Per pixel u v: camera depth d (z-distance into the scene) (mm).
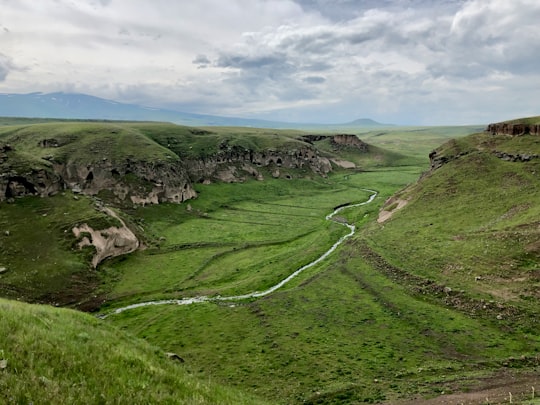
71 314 25859
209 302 68688
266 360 47281
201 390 19469
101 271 82562
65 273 76438
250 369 45344
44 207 92500
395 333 52531
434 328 52625
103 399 14727
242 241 106375
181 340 54750
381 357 46312
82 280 76875
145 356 22688
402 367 43750
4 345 15266
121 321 63094
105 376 16297
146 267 88000
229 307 65438
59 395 13719
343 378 41844
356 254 84812
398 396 36062
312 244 99312
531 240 65938
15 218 86438
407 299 61969
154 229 115562
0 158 95062
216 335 55500
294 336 53219
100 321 26750
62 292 72125
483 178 105750
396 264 74188
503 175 103000
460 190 104312
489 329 51094
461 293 59562
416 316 56344
